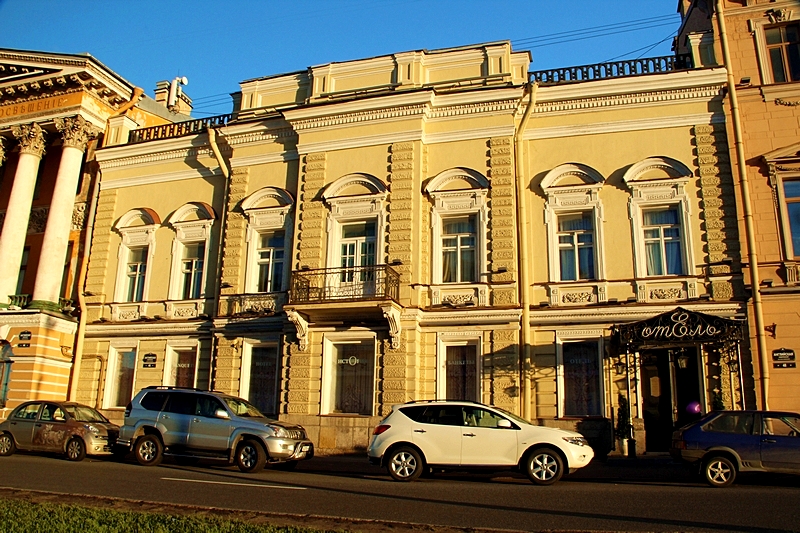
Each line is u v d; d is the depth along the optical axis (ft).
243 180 70.79
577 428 55.72
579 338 57.72
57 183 77.77
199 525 22.95
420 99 63.72
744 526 26.16
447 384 59.98
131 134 81.92
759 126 58.80
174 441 47.98
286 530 22.47
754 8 61.93
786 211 56.80
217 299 69.26
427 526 24.84
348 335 61.77
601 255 59.16
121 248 76.23
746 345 54.24
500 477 44.73
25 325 71.97
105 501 29.07
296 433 47.70
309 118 67.26
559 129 62.64
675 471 46.29
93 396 72.54
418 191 63.10
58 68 80.07
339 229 65.46
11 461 49.24
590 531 24.93
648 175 59.93
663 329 50.75
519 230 61.16
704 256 56.95
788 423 39.86
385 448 41.91
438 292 61.26
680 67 61.87
